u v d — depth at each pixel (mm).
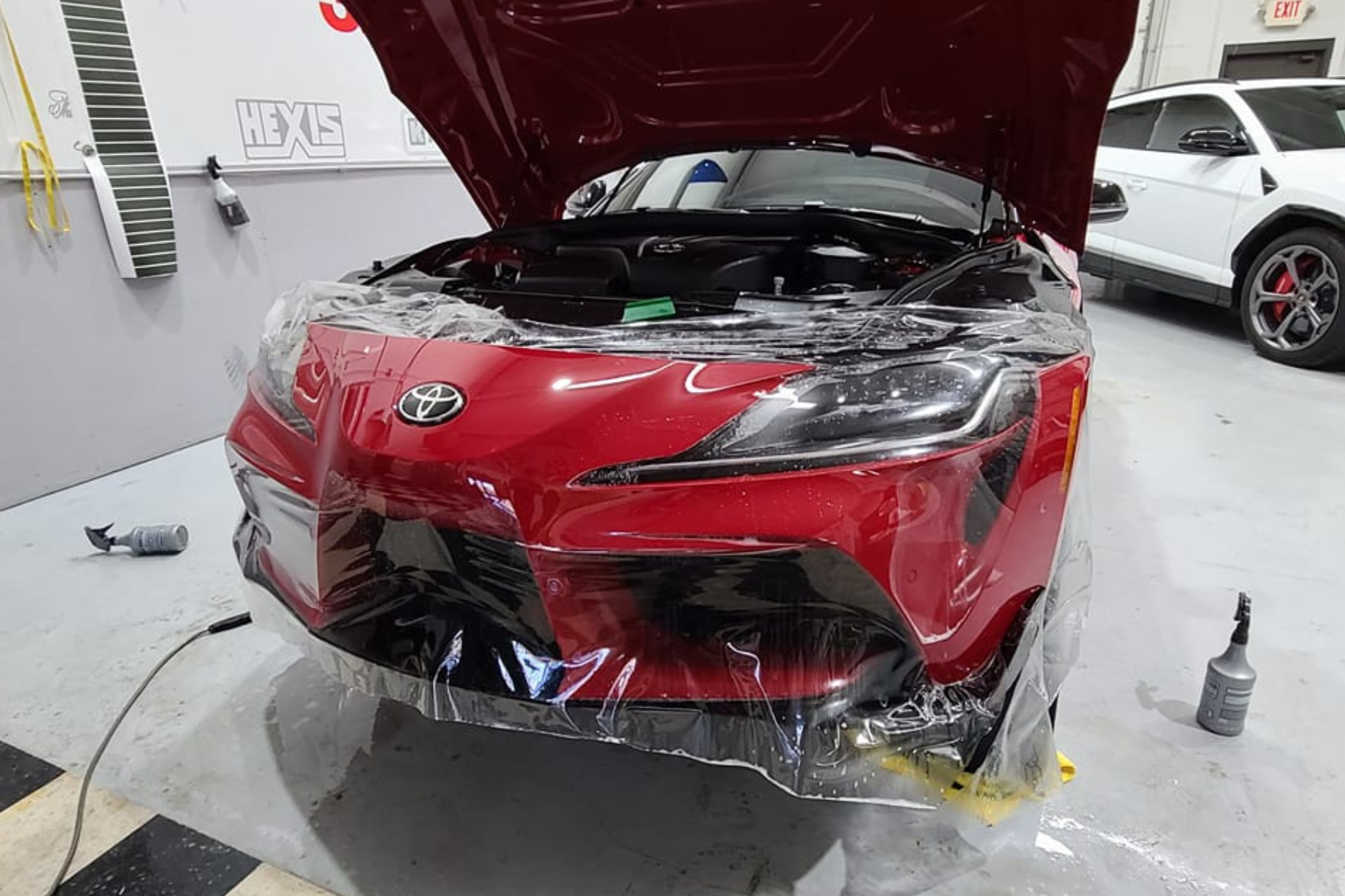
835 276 1564
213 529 2391
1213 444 2932
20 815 1362
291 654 1790
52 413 2639
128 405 2846
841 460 987
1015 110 1493
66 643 1834
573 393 1066
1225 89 4184
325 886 1231
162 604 1992
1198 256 4188
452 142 1834
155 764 1477
